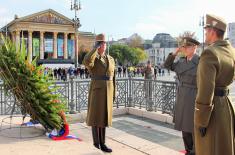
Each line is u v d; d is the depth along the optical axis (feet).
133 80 30.73
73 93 27.68
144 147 19.43
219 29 11.42
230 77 11.15
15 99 19.77
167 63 17.38
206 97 10.65
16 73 18.03
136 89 30.45
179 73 16.94
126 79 30.99
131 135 22.39
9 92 19.92
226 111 11.16
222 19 11.52
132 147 19.47
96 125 18.11
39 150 15.96
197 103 10.92
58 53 270.26
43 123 18.94
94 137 18.44
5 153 15.37
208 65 10.72
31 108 18.81
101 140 18.52
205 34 11.86
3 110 25.85
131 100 30.86
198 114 10.91
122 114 30.09
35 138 18.24
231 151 11.17
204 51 11.00
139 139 21.26
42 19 264.31
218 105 11.10
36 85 18.22
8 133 19.24
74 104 27.91
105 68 18.16
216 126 11.06
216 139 11.06
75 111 27.96
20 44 18.80
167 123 26.17
